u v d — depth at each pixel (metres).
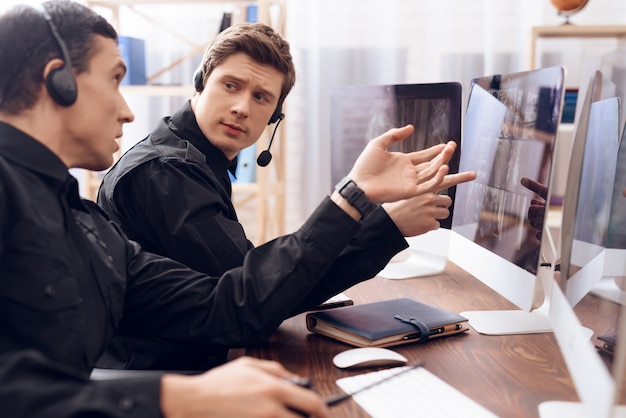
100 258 0.99
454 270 1.69
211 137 1.42
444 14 2.88
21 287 0.77
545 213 1.03
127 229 1.33
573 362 0.80
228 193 1.52
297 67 2.93
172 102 2.98
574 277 1.02
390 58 2.90
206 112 1.41
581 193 1.06
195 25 2.92
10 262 0.77
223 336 1.05
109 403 0.64
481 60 2.90
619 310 1.15
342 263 1.19
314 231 1.04
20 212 0.78
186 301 1.08
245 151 2.69
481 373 0.96
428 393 0.86
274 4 2.80
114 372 0.95
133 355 1.30
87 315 0.90
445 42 2.89
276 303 1.03
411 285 1.53
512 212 1.16
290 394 0.65
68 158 0.91
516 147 1.17
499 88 1.28
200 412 0.64
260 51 1.37
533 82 1.12
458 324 1.15
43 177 0.85
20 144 0.83
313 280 1.04
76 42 0.87
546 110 1.05
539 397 0.86
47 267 0.79
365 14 2.90
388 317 1.17
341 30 2.90
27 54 0.82
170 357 1.28
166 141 1.40
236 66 1.38
